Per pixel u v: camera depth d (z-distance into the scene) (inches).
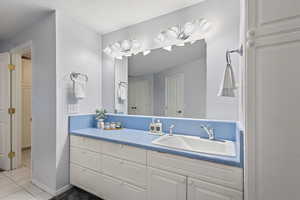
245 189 35.4
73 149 81.4
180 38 70.9
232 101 61.7
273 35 30.3
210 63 66.1
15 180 92.2
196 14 69.8
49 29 80.9
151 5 71.9
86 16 82.3
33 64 91.0
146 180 57.1
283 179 29.7
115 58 95.9
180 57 74.1
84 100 91.6
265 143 31.2
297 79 28.5
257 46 31.8
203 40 68.2
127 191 62.0
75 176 80.3
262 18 31.3
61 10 76.7
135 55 88.7
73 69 86.0
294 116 28.7
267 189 31.1
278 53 29.9
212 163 45.1
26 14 80.4
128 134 74.4
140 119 84.4
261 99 31.5
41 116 85.6
